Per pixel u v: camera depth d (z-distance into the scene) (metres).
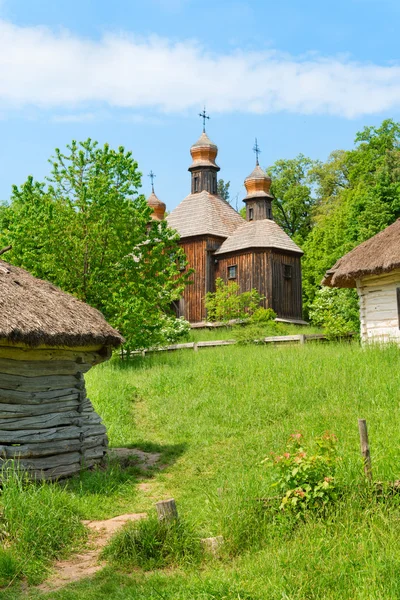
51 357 13.14
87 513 10.69
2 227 29.30
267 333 29.23
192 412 17.58
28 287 13.23
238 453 13.66
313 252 54.03
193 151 47.81
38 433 12.57
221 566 7.87
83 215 26.70
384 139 55.22
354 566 7.07
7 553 8.31
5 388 12.27
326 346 23.42
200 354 25.45
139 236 27.94
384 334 21.83
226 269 43.09
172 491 12.06
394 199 37.00
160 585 7.46
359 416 14.44
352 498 8.55
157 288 28.27
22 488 10.55
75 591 7.49
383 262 21.06
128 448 15.32
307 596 6.68
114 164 27.53
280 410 16.25
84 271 26.95
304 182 66.81
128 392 20.30
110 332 13.81
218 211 45.88
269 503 8.88
